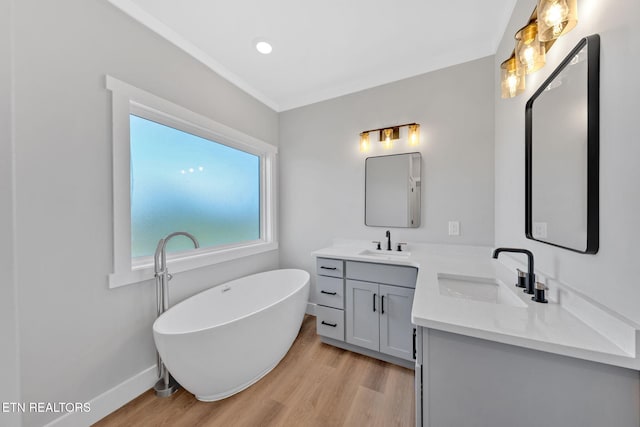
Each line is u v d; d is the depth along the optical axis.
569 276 0.92
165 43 1.68
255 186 2.70
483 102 1.88
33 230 1.11
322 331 2.08
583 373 0.69
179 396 1.49
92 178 1.30
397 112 2.21
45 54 1.15
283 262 2.83
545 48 1.04
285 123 2.81
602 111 0.75
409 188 2.16
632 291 0.64
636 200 0.63
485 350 0.79
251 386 1.57
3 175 0.41
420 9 1.53
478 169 1.91
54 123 1.17
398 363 1.80
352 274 1.95
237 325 1.40
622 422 0.66
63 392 1.20
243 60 2.04
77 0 1.25
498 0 1.48
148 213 1.70
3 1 0.41
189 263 1.82
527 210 1.22
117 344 1.40
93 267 1.30
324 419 1.32
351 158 2.44
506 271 1.47
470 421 0.82
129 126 1.45
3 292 0.41
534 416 0.74
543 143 1.09
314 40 1.81
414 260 1.79
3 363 0.40
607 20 0.73
